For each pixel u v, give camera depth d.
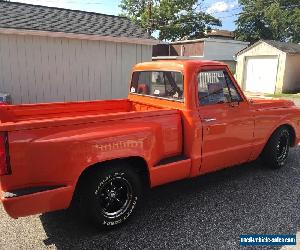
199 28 49.22
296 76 21.70
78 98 9.61
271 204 4.14
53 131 2.98
